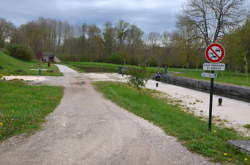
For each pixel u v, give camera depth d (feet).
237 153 13.69
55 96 37.14
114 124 20.33
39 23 289.12
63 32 311.88
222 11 104.32
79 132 17.46
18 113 21.77
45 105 28.22
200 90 61.72
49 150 13.47
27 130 17.26
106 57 262.06
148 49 209.15
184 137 16.44
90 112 25.81
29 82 60.80
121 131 18.06
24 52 191.93
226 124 25.75
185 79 70.44
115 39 268.00
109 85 59.00
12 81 56.65
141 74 43.42
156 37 223.10
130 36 259.80
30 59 203.51
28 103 28.27
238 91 46.52
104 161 12.13
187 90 61.87
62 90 47.44
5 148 13.58
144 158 12.68
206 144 14.79
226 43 109.29
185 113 30.42
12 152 13.01
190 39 114.11
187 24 111.86
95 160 12.23
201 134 17.46
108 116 23.84
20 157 12.34
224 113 32.35
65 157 12.51
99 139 15.87
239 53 107.34
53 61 261.65
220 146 14.67
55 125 19.31
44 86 51.29
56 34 311.27
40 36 269.23
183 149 14.19
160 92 55.62
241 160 12.61
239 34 106.93
